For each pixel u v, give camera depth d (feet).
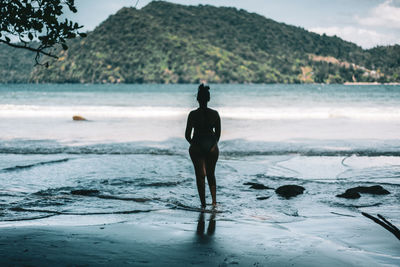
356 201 18.63
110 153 35.04
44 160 30.86
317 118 75.87
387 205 17.87
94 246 11.16
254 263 9.97
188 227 13.87
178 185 22.52
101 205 17.63
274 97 183.21
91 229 13.35
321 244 11.86
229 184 22.94
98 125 60.85
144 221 14.76
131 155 33.83
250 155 34.30
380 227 14.06
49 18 12.81
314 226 14.21
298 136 47.62
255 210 16.93
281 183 23.22
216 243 11.81
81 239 11.92
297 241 12.16
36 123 63.77
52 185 22.39
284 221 14.96
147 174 25.80
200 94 17.87
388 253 11.09
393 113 84.43
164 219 15.19
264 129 55.67
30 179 24.00
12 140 43.42
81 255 10.25
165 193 20.40
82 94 210.18
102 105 122.11
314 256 10.67
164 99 158.10
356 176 25.53
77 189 21.24
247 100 157.89
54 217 15.40
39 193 20.18
